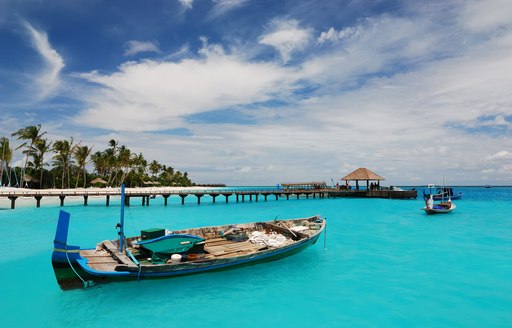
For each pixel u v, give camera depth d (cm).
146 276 977
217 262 1073
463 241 1938
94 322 859
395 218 3089
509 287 1137
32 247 1752
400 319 893
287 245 1279
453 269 1348
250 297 1037
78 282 948
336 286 1141
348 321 879
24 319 873
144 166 9588
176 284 1067
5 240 1961
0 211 3659
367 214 3478
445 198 5525
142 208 4356
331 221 2872
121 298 993
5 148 5819
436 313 930
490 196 8281
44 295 1034
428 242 1903
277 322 872
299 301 1010
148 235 1220
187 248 1150
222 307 959
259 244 1359
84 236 2186
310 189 6109
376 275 1266
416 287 1137
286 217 3334
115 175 7888
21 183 5934
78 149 6506
